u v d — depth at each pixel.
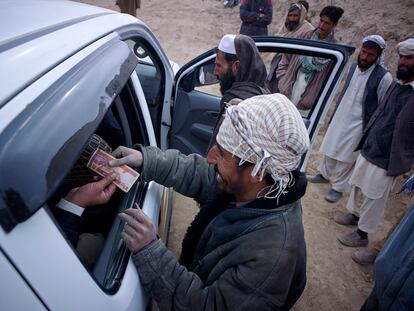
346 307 2.65
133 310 0.97
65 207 1.03
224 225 1.11
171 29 9.45
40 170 0.60
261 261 0.96
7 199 0.56
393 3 5.97
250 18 5.58
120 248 1.11
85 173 1.14
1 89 0.62
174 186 1.47
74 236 1.00
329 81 2.45
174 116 2.77
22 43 0.76
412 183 1.68
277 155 0.86
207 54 2.50
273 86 3.64
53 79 0.72
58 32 0.89
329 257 3.08
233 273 1.00
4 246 0.57
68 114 0.69
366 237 3.14
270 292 0.98
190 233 1.42
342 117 3.34
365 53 2.95
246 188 1.00
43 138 0.62
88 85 0.79
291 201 1.00
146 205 1.35
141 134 1.59
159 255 1.06
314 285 2.80
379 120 2.66
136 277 1.06
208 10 10.77
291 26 4.22
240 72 2.00
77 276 0.73
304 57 3.14
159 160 1.41
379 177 2.69
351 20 6.30
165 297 1.08
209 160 1.04
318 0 7.32
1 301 0.58
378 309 1.59
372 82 2.97
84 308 0.74
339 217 3.48
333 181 3.77
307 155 2.70
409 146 2.47
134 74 1.54
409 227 1.38
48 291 0.65
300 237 1.02
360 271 2.96
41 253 0.64
